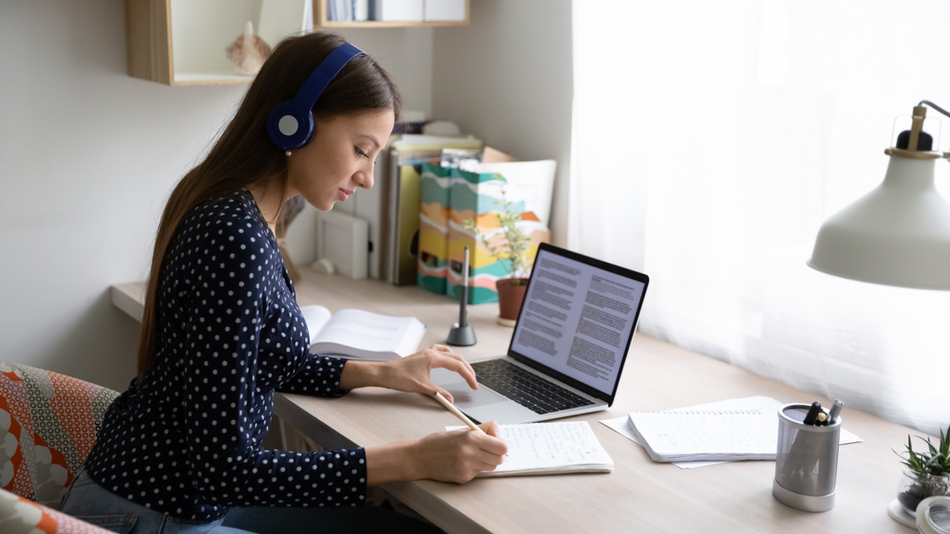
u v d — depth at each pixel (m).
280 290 1.16
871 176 1.39
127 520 1.06
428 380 1.41
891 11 1.33
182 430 1.08
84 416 1.37
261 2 1.97
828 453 1.05
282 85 1.11
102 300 1.96
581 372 1.47
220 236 1.01
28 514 0.81
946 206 0.90
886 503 1.10
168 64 1.72
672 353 1.70
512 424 1.30
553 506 1.06
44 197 1.84
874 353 1.42
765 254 1.57
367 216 2.14
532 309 1.61
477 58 2.23
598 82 1.83
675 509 1.06
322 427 1.30
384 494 1.97
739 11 1.54
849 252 0.90
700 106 1.64
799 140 1.49
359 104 1.11
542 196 2.01
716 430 1.29
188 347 1.02
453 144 2.11
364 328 1.65
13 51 1.74
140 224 1.98
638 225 1.82
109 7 1.83
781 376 1.56
